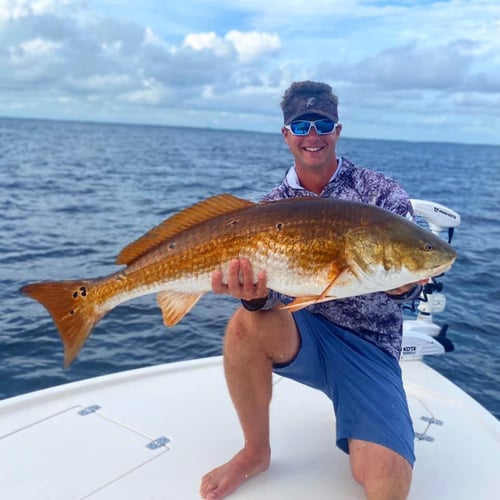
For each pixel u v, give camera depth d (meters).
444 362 6.29
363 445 2.87
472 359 6.40
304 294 2.82
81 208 17.81
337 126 3.43
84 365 6.20
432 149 133.62
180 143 94.06
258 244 2.80
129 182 27.14
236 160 50.69
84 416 3.68
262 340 3.04
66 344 3.00
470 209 19.61
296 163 3.54
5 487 2.95
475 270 10.27
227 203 2.97
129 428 3.54
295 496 2.91
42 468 3.12
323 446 3.40
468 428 3.69
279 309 3.07
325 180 3.50
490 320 7.64
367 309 3.28
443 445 3.48
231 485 2.92
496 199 23.94
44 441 3.38
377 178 3.39
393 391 3.05
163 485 2.99
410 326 4.70
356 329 3.29
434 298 4.75
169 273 2.98
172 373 4.34
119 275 3.05
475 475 3.17
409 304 4.89
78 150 58.38
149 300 8.10
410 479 2.79
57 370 6.05
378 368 3.14
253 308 2.96
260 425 3.10
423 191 26.83
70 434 3.46
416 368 4.50
